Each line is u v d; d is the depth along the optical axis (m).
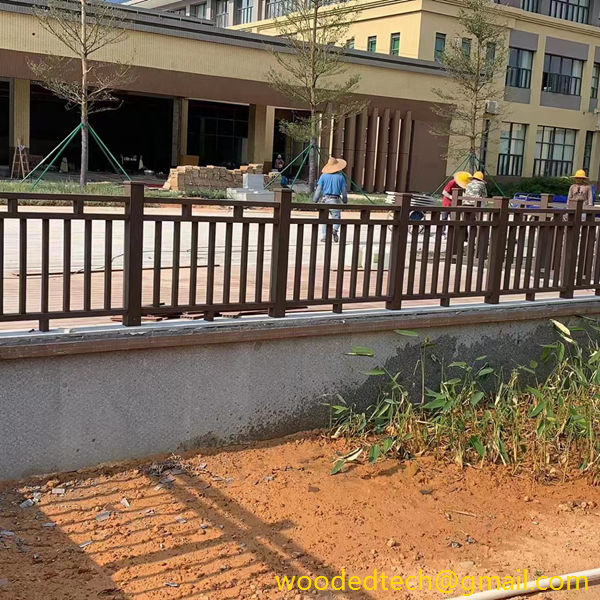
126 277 4.87
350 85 24.08
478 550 4.50
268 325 5.43
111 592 3.79
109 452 4.98
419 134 32.69
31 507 4.49
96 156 33.81
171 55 24.78
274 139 36.72
